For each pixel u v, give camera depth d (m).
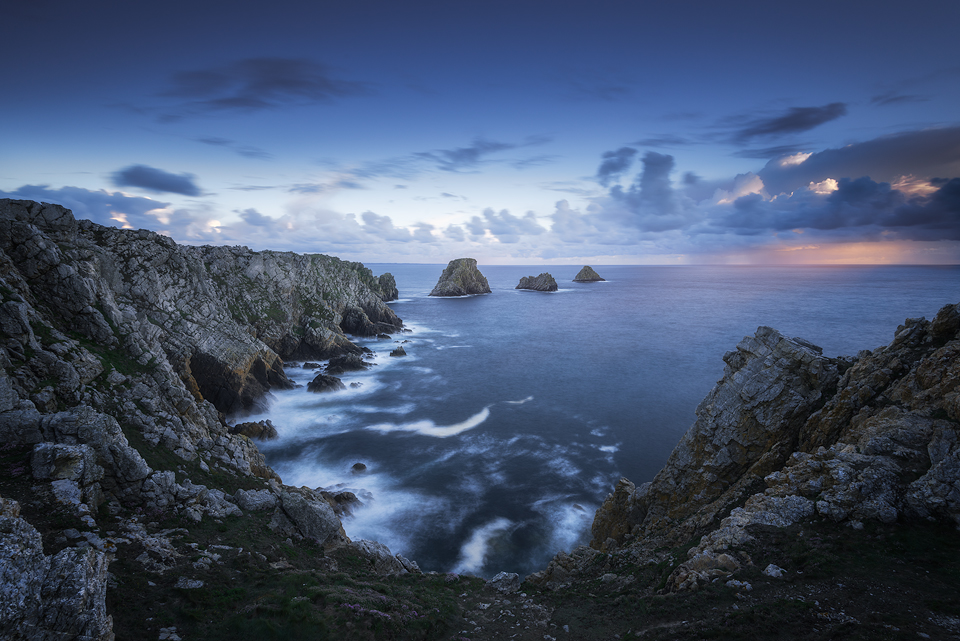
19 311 31.16
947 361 28.28
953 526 22.25
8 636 12.12
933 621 17.27
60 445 23.48
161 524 25.34
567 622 22.94
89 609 13.74
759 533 25.20
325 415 72.88
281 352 100.81
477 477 54.22
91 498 23.50
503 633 22.11
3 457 23.48
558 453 60.84
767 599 20.16
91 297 41.41
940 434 25.44
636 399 82.56
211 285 82.06
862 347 108.25
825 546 22.80
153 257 70.62
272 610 18.84
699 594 21.69
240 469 38.78
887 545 22.02
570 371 101.19
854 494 24.53
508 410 76.75
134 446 31.34
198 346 69.12
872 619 17.77
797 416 34.62
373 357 111.44
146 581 19.25
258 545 26.75
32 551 13.80
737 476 36.41
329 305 128.00
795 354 36.03
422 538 43.00
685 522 34.97
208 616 18.06
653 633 19.78
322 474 54.12
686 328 152.25
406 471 55.31
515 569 39.25
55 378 31.36
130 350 42.53
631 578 28.16
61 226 47.53
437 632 21.25
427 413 74.75
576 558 34.66
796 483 28.22
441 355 116.69
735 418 37.00
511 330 154.62
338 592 22.02
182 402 42.53
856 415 30.73
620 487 43.00
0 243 38.38
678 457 40.12
